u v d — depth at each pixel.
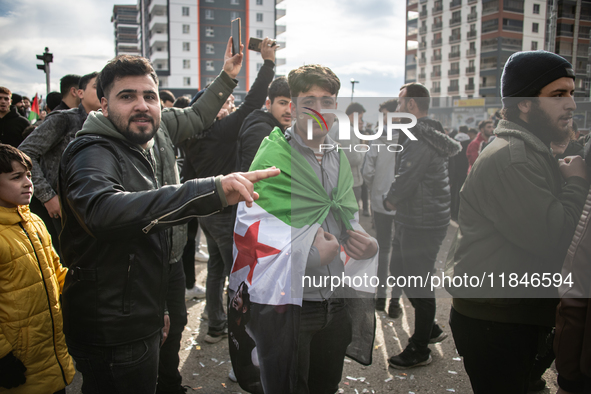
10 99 5.11
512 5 41.09
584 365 1.31
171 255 1.87
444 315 3.29
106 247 1.34
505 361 1.47
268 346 1.46
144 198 1.15
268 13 59.12
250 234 1.47
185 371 2.54
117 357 1.38
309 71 1.37
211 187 1.14
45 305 1.69
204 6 57.12
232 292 1.54
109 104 1.43
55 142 2.52
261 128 2.29
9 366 1.57
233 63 2.26
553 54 1.37
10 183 1.61
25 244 1.65
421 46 53.12
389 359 2.58
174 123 2.09
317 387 1.68
